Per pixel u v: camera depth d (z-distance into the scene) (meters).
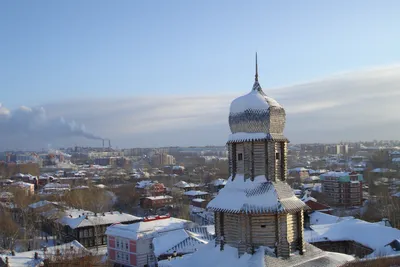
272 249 63.28
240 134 67.50
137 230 134.00
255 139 65.81
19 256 115.00
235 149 68.62
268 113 66.25
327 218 139.38
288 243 63.81
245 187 65.88
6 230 162.00
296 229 66.31
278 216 63.78
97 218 171.12
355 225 115.94
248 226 63.75
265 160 66.31
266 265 59.84
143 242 131.62
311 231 116.00
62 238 171.50
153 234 133.38
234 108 68.56
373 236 109.19
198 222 190.38
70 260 106.25
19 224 190.50
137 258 130.38
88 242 164.25
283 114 68.50
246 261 62.03
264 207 62.94
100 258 131.75
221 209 65.25
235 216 65.50
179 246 115.75
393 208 170.38
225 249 65.94
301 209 65.06
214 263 65.12
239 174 67.88
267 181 65.88
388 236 107.25
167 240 120.44
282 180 67.69
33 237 157.38
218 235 67.88
